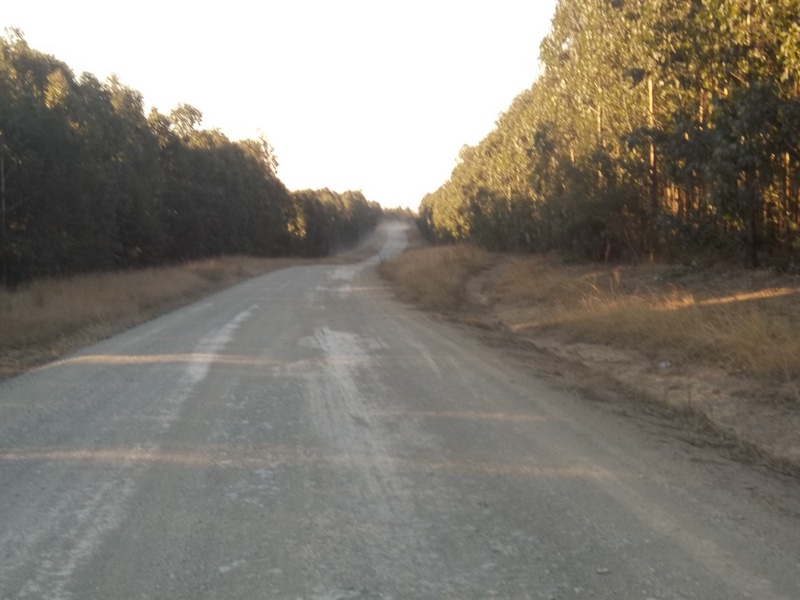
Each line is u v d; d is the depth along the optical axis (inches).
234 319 716.7
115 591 170.9
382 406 353.7
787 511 223.3
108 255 1342.3
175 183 2048.5
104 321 682.2
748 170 561.9
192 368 450.6
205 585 173.5
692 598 165.8
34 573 180.2
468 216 1982.0
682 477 252.8
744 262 655.1
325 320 709.3
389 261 2105.1
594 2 844.0
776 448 298.2
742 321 441.7
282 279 1438.2
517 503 225.6
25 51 1225.4
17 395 379.9
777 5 517.7
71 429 311.9
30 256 1066.7
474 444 290.2
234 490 237.9
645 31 695.1
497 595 167.5
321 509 221.3
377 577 176.9
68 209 1139.3
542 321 676.1
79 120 1160.2
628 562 184.2
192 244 2094.0
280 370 445.4
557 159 1062.4
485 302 909.2
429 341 572.4
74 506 224.7
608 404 367.2
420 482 245.0
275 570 181.2
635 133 706.2
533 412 344.8
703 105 677.9
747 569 180.9
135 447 285.4
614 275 794.2
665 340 483.2
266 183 3009.4
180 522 211.8
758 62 563.8
